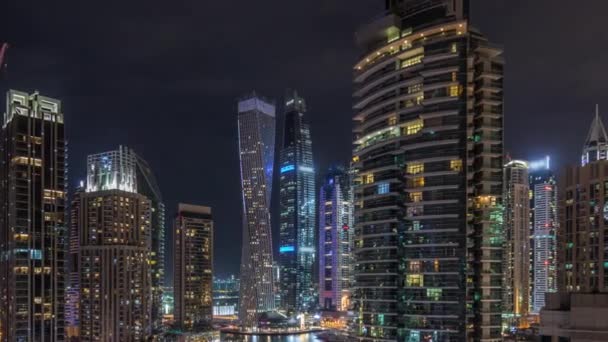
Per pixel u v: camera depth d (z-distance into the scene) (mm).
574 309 75188
